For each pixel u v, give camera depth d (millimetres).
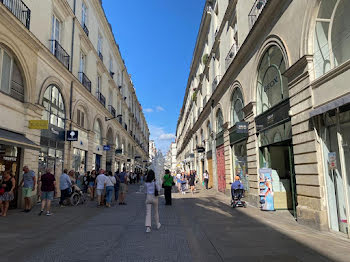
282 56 8750
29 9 11156
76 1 17219
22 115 10727
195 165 32094
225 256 4617
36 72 11703
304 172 7160
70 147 15781
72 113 16078
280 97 8984
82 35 17938
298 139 7410
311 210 6766
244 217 8438
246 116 11906
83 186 16625
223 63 16812
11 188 8930
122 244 5441
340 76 5730
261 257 4539
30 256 4684
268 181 9719
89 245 5367
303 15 7145
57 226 7234
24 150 10742
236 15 13656
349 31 5934
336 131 6238
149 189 6703
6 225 7273
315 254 4676
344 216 5945
